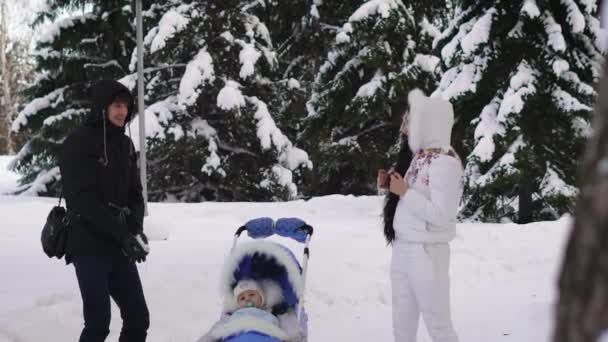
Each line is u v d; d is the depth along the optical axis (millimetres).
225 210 12125
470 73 13203
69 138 3885
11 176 30531
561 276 997
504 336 5254
